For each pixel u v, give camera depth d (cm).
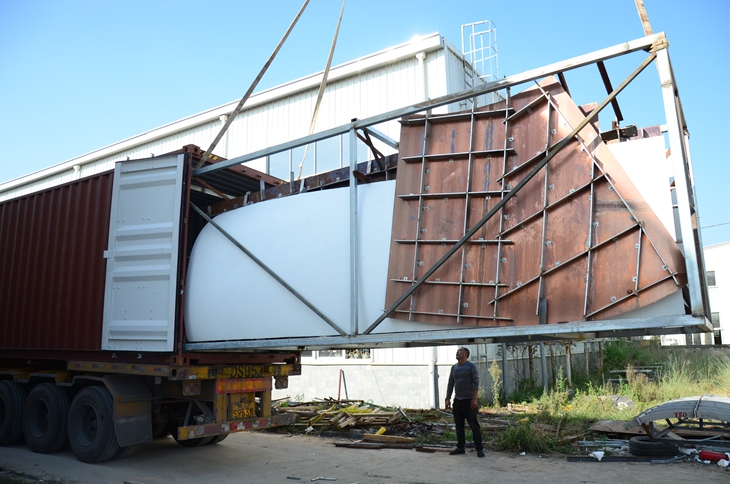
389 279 572
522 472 697
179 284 718
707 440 816
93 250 811
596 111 489
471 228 542
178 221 730
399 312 562
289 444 915
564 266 495
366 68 1495
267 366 805
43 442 828
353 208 612
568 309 488
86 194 849
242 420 754
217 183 832
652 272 457
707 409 755
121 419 743
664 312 454
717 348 2170
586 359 1905
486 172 547
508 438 845
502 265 523
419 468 725
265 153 689
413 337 546
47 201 920
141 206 768
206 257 731
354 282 591
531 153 525
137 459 795
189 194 743
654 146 475
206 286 713
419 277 560
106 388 773
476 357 1341
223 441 945
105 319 766
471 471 705
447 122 578
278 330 650
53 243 885
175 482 662
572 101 511
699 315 428
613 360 2031
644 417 804
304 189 755
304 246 651
